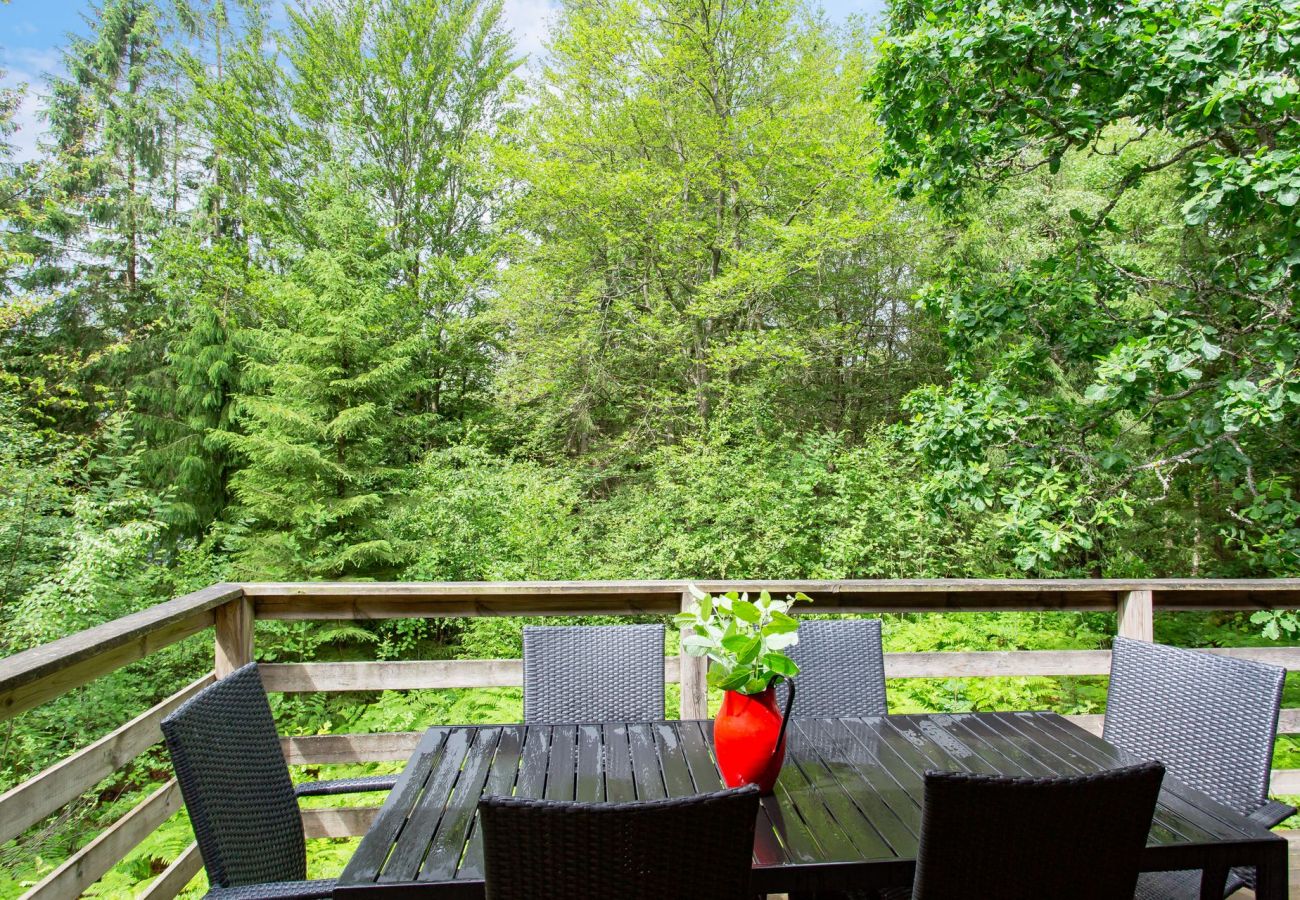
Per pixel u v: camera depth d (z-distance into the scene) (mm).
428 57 12562
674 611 2596
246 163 12258
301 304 7363
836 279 10117
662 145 9727
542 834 990
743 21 9023
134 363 10641
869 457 7820
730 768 1445
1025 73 3865
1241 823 1392
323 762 2416
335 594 2387
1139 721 1920
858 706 2172
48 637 4609
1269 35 3094
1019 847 1106
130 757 1799
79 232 11195
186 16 12625
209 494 10430
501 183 10695
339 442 7148
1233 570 6160
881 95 4320
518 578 7258
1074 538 4090
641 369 10562
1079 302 4465
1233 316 4043
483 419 11406
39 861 3336
